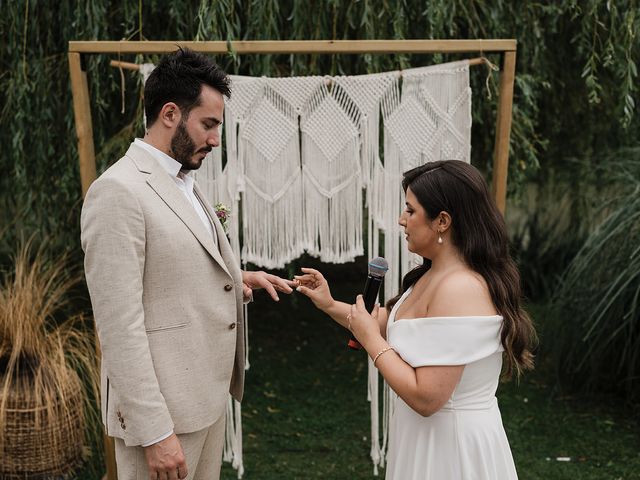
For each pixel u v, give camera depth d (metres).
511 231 5.63
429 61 3.49
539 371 4.11
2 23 3.13
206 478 1.98
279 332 4.89
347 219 2.51
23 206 3.70
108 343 1.57
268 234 2.51
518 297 1.66
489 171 4.26
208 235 1.75
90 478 2.89
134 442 1.61
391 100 2.46
